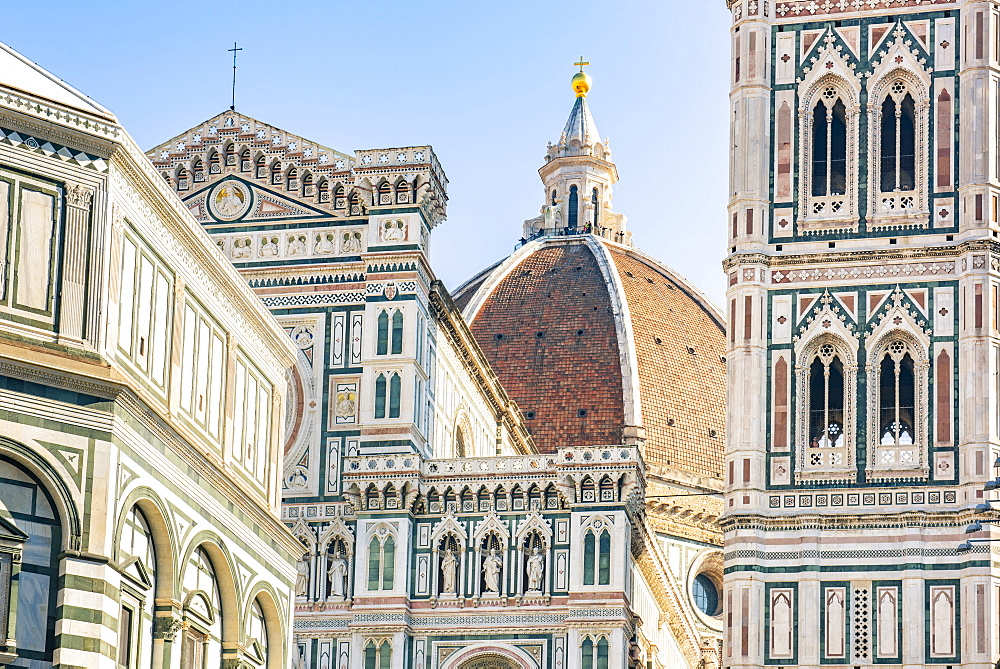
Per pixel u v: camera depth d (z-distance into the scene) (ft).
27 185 153.48
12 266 151.43
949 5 358.43
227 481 179.42
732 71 366.84
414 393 364.58
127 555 156.97
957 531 333.83
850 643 332.39
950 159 352.49
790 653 333.21
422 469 361.30
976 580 329.31
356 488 359.25
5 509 146.41
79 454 150.41
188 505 170.19
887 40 359.66
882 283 349.20
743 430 345.72
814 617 334.44
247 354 194.29
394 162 372.58
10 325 150.30
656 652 424.05
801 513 339.57
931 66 356.79
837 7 363.35
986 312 342.44
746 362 349.00
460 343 407.85
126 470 155.63
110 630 150.71
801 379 347.97
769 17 365.81
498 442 466.70
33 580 146.72
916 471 338.75
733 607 336.49
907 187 353.92
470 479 359.46
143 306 165.27
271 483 201.05
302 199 377.30
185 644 169.89
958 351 343.26
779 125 360.48
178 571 166.61
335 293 371.15
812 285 351.67
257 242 376.48
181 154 383.65
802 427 345.51
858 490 339.98
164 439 164.04
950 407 341.41
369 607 353.31
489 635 351.25
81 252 155.02
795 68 362.53
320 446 364.38
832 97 360.89
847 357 347.15
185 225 174.19
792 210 355.56
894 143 356.79
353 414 364.99
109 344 156.15
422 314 374.63
